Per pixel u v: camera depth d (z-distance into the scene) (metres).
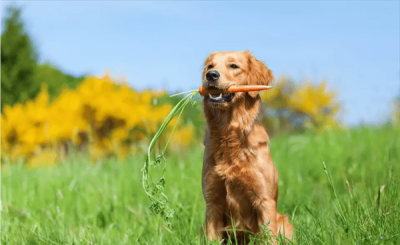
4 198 4.73
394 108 7.91
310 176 5.54
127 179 5.62
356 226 2.58
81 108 12.45
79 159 8.04
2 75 18.42
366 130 8.16
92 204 4.52
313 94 16.80
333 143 7.05
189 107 9.20
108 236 3.39
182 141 8.87
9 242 3.17
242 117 3.34
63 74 22.17
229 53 3.70
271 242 2.87
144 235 3.55
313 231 2.72
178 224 3.37
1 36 18.80
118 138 11.82
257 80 3.74
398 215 2.67
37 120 13.30
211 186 3.37
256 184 3.23
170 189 4.68
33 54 19.81
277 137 10.09
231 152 3.29
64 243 3.05
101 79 12.79
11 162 9.02
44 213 4.19
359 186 4.19
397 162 4.91
